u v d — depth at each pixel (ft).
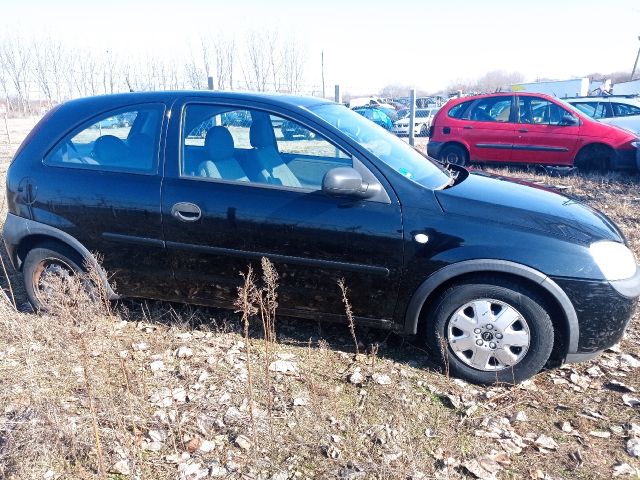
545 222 10.12
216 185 11.12
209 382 10.37
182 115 11.66
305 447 8.67
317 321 12.46
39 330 11.97
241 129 11.62
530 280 9.90
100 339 11.53
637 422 9.36
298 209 10.62
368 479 7.97
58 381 10.25
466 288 10.22
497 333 10.22
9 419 8.98
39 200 12.14
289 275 10.97
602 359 11.44
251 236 10.89
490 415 9.52
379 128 13.42
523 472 8.21
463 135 33.78
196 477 8.00
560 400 10.04
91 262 11.93
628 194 26.66
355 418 9.41
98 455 7.57
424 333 11.27
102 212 11.69
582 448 8.74
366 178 10.57
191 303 12.12
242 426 9.10
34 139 12.55
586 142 30.91
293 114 11.32
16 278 15.39
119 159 11.89
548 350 10.15
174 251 11.48
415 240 10.18
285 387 10.27
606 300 9.77
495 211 10.23
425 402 9.91
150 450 8.56
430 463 8.34
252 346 11.75
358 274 10.60
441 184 11.30
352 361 11.24
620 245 10.34
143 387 10.00
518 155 32.63
